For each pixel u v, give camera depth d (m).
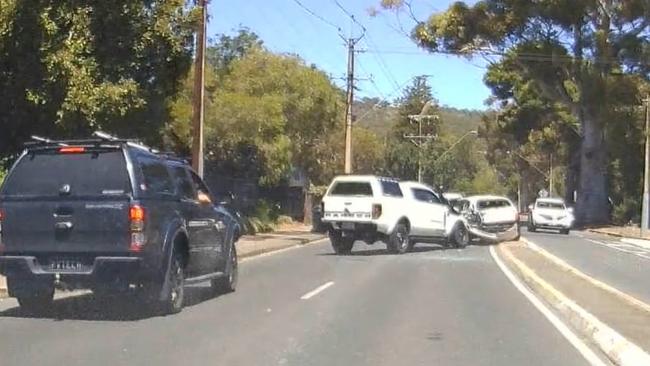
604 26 52.06
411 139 91.81
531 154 92.31
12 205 11.65
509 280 17.92
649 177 49.16
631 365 8.66
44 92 16.22
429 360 9.23
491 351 9.80
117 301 13.53
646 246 35.84
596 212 55.53
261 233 34.47
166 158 13.02
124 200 11.42
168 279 12.11
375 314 12.60
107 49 16.81
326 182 49.38
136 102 16.66
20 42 16.14
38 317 11.89
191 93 28.64
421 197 26.91
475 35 52.56
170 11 17.44
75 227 11.46
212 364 8.84
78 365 8.69
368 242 26.17
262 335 10.65
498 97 72.81
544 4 50.59
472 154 126.56
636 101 52.19
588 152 55.44
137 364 8.78
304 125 40.56
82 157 11.73
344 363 8.99
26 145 11.94
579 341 10.57
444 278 18.14
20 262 11.56
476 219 31.73
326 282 17.09
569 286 15.49
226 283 15.06
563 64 52.91
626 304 13.01
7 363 8.75
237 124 31.55
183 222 12.67
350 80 42.72
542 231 47.59
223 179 33.03
